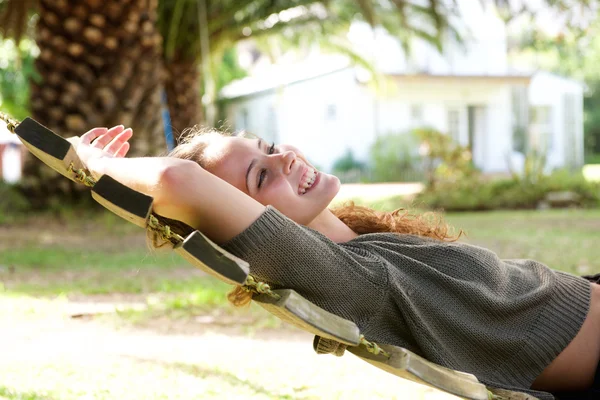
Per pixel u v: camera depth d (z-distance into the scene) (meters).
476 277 2.20
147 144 12.36
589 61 37.47
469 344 2.15
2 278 6.73
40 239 9.62
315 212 2.28
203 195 1.92
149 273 7.21
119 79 12.04
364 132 28.95
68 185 12.22
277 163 2.26
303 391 3.21
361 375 3.52
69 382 3.21
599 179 20.00
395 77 28.16
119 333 4.49
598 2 14.41
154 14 12.45
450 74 29.06
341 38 20.34
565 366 2.24
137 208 1.82
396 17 18.16
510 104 30.81
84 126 11.97
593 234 10.66
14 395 2.94
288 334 4.55
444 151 18.36
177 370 3.48
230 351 4.00
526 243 9.43
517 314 2.21
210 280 6.71
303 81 29.88
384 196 16.94
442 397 3.15
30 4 12.23
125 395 2.99
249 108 32.78
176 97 17.02
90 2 11.87
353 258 2.06
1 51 26.45
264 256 1.94
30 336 4.36
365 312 2.08
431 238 2.43
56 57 11.98
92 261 7.88
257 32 18.03
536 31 17.03
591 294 2.31
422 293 2.12
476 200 16.72
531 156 18.66
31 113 12.16
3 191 12.46
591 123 42.28
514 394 2.12
